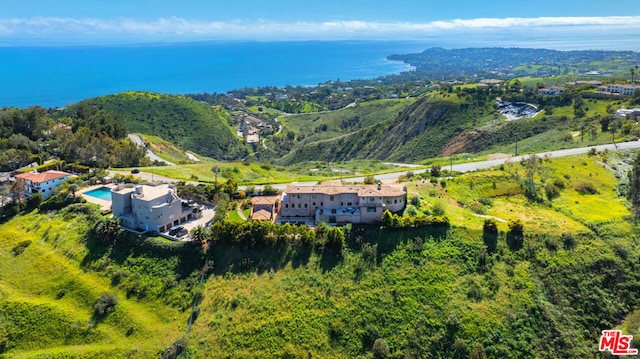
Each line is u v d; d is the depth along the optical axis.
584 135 158.25
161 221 83.69
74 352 62.72
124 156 155.25
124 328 66.38
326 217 84.94
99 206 96.12
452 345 62.06
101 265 77.31
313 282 71.50
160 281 73.69
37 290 73.94
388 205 86.31
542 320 65.62
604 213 91.56
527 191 104.50
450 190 104.12
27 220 93.69
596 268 74.38
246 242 78.12
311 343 62.28
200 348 62.12
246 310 66.94
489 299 68.00
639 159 96.94
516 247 77.50
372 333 63.62
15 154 132.75
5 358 62.66
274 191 106.56
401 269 73.19
